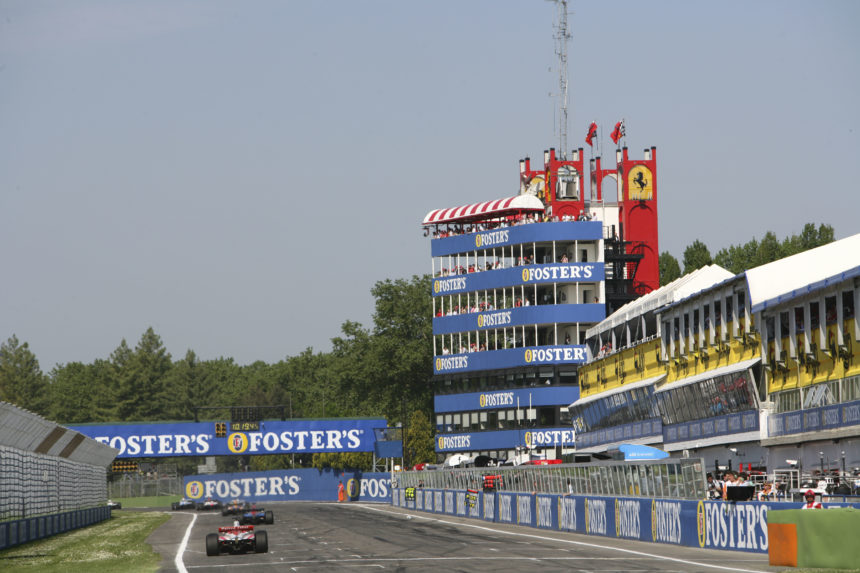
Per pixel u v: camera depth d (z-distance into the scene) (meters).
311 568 90.88
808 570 75.56
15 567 97.31
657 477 114.62
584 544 115.56
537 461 179.25
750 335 154.12
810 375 138.50
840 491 103.06
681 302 180.75
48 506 151.50
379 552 108.38
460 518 192.00
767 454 149.50
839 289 130.75
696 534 103.94
